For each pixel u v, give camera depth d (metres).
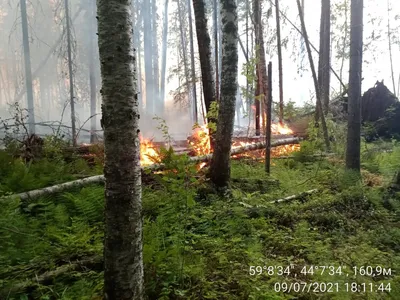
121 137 2.90
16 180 6.16
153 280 3.58
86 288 3.37
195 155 9.05
